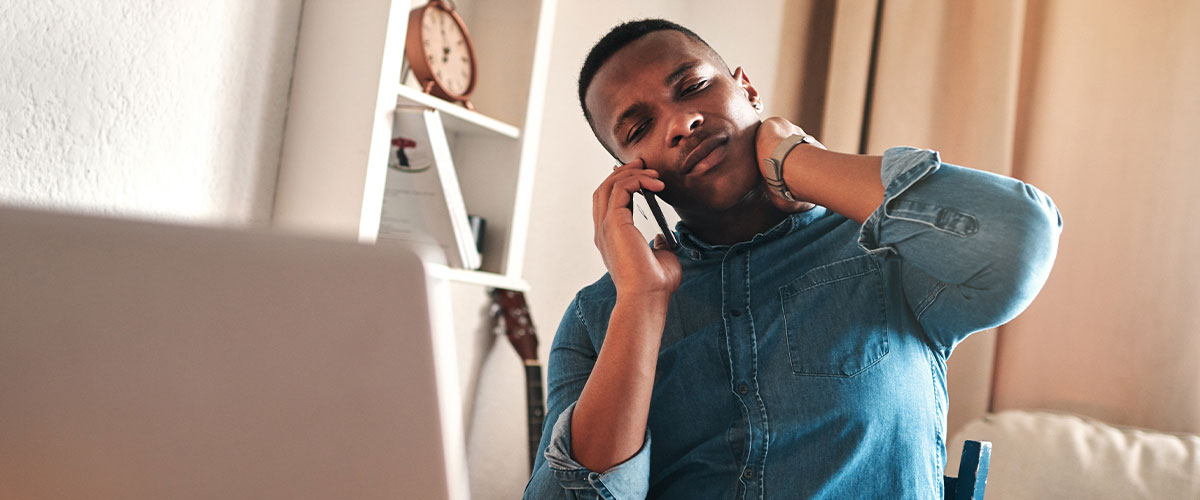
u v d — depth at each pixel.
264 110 1.61
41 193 1.27
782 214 0.95
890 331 0.86
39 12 1.24
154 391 0.43
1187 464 1.71
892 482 0.83
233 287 0.43
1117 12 2.12
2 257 0.43
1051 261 0.75
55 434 0.44
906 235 0.78
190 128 1.48
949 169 0.79
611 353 0.83
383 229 1.69
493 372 2.15
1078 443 1.78
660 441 0.89
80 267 0.43
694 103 0.91
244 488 0.43
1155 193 2.05
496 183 1.89
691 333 0.92
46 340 0.43
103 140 1.35
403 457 0.43
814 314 0.87
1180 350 2.00
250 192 1.61
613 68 0.95
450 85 1.76
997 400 2.17
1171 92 2.06
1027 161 2.21
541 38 1.90
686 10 2.55
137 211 1.41
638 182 0.91
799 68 2.47
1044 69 2.20
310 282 0.42
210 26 1.49
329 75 1.62
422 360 0.42
